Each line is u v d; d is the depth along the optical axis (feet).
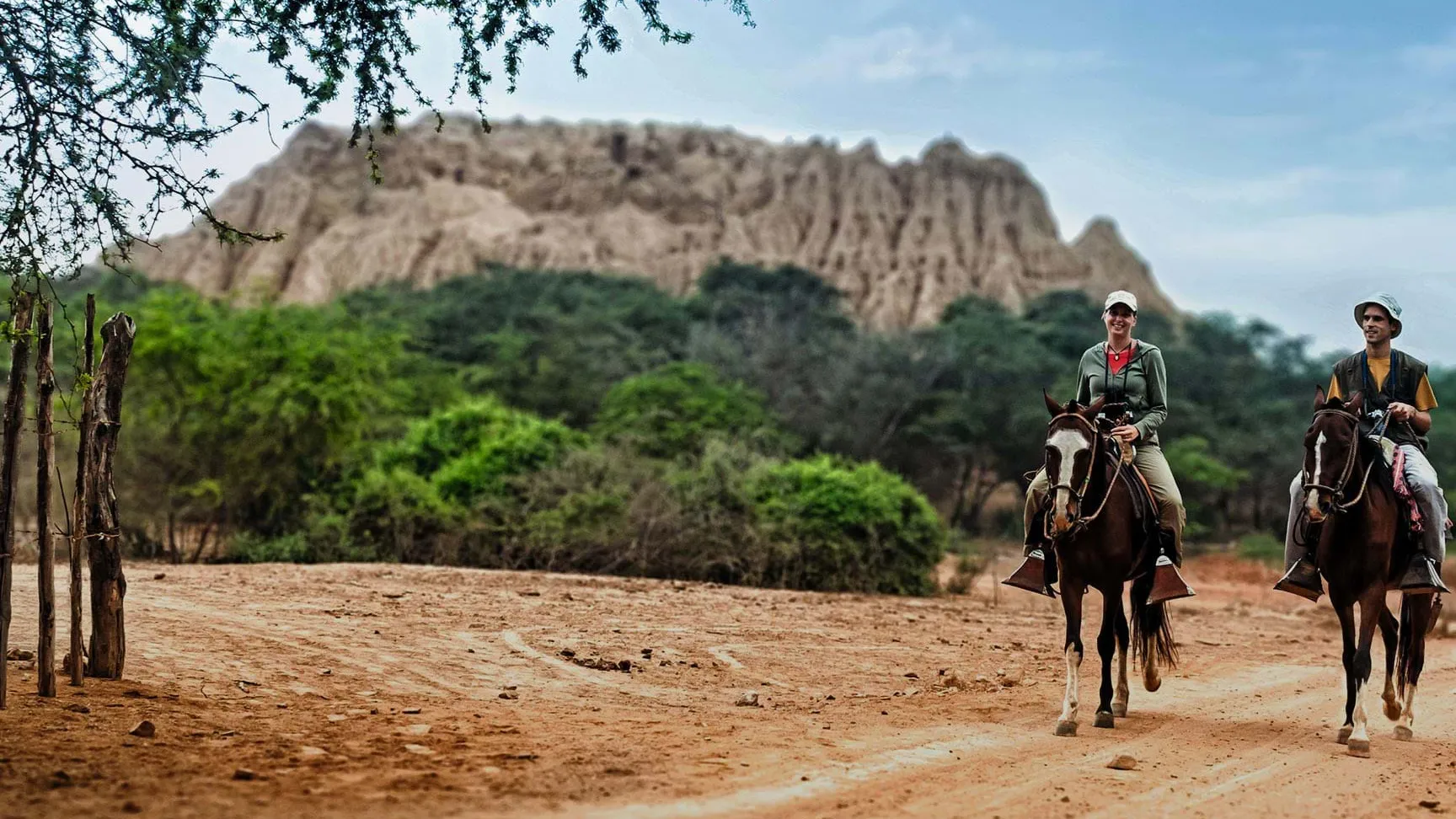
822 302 290.15
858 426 187.32
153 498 86.22
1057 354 245.04
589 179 482.28
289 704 28.02
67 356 87.56
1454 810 21.35
